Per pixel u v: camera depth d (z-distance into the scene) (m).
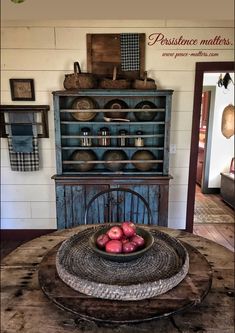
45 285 1.06
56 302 0.96
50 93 2.84
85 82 2.53
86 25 2.71
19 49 2.75
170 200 3.10
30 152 2.87
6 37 2.72
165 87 2.84
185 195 3.09
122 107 2.71
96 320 0.89
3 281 1.15
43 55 2.76
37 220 3.14
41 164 2.99
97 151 2.90
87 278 1.07
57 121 2.58
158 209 2.68
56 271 1.16
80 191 2.65
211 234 3.30
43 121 2.84
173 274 1.07
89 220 2.70
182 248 1.26
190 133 2.94
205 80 4.72
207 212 4.05
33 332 0.88
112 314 0.90
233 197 4.16
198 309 0.98
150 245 1.17
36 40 2.73
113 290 0.97
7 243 3.08
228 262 1.32
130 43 2.74
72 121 2.67
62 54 2.76
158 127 2.84
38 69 2.79
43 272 1.15
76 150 2.79
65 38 2.73
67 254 1.25
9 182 3.04
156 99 2.81
